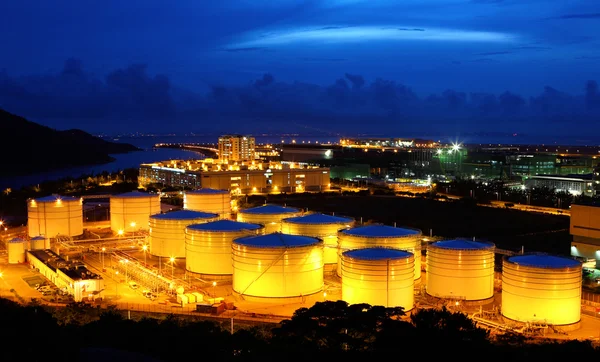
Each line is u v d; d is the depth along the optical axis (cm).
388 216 19800
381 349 5869
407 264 8894
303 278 9700
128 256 12762
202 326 7150
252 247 9619
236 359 5984
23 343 5603
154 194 16538
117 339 6500
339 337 6016
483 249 9456
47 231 14988
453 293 9444
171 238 12694
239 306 9412
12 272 11788
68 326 6938
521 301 8381
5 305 7050
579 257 12938
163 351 6297
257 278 9638
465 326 6334
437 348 5862
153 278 10525
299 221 12181
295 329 6159
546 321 8238
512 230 17375
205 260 11175
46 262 11500
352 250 9406
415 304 9269
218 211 16662
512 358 5984
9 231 16538
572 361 6034
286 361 5759
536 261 8519
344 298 9081
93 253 13512
